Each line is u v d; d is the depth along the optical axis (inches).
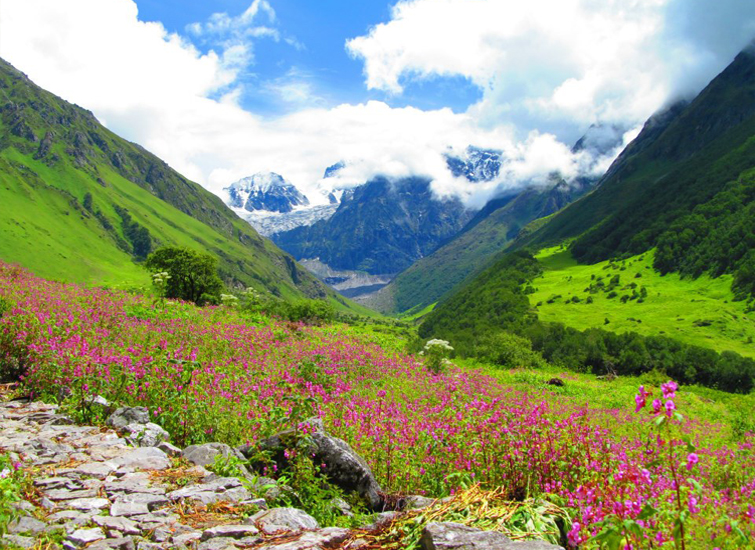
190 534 200.1
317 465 317.4
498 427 375.9
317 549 184.4
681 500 195.6
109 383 421.1
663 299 6077.8
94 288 1245.1
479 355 2787.9
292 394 441.4
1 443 311.0
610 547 162.9
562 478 327.0
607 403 1425.9
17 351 515.5
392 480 361.4
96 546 187.5
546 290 7327.8
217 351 768.3
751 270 5718.5
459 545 165.6
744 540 205.0
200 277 1961.1
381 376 934.4
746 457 610.2
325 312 2133.4
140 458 295.7
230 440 387.5
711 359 3695.9
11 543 183.5
